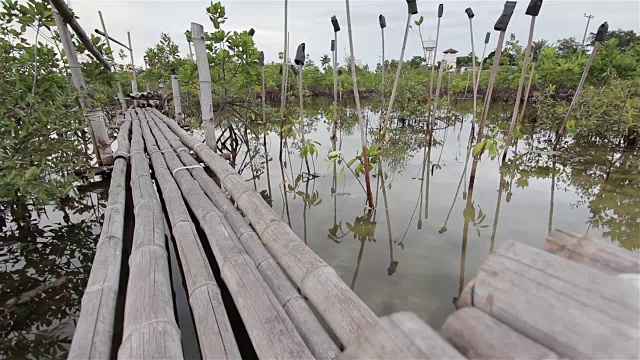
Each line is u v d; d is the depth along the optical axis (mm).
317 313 2072
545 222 3609
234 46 8000
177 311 2188
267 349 1392
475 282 852
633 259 793
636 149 6750
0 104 3334
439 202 4289
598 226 3447
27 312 2289
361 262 2867
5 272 2779
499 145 7613
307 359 1292
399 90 11328
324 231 3525
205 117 6059
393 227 3582
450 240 3254
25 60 4484
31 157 3518
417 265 2805
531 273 791
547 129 8867
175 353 1351
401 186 4977
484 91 20625
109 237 2477
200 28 5688
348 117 13617
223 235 2449
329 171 5906
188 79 9625
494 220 3688
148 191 3379
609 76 9148
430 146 7723
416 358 717
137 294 1712
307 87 23828
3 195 3051
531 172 5520
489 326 740
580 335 642
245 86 8641
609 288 703
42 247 3213
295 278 1969
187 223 2676
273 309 1592
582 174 5324
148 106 14914
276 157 7184
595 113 7137
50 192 3383
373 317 1459
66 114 3873
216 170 4410
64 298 2443
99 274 2008
